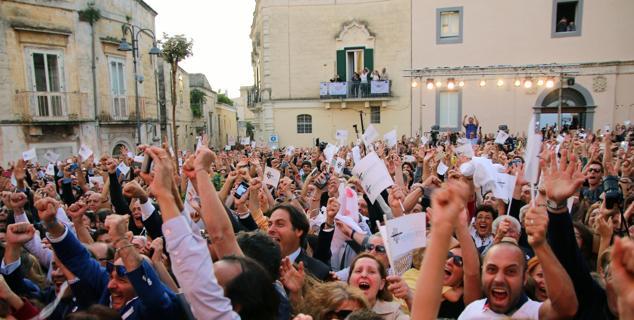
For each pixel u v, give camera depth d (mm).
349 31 27812
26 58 19250
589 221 5453
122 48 19250
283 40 28469
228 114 57000
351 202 5699
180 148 32781
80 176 9508
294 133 28875
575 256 2930
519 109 26734
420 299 2105
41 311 3668
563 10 26391
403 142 22062
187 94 36344
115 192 6230
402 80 27594
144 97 25141
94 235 5469
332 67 28250
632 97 25641
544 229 2627
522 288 3184
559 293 2662
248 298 2500
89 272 3568
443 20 27297
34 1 19328
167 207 2336
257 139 34000
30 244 4797
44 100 19906
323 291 3189
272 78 28719
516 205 5621
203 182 2977
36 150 19719
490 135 24156
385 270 3812
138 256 2721
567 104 26516
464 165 5969
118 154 23312
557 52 26234
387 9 27484
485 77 26844
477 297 3453
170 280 3834
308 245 5426
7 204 6016
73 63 20734
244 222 5293
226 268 2580
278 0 28266
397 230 3625
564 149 3008
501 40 26609
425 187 6379
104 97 22203
